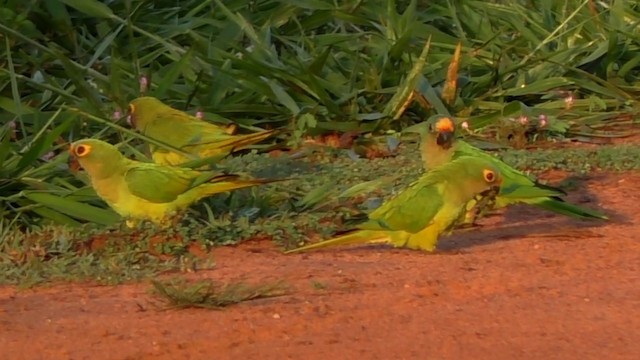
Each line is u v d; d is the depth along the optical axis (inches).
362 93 677.9
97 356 348.5
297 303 395.2
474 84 716.7
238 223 482.6
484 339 357.7
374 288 412.2
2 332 371.9
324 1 761.6
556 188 510.3
